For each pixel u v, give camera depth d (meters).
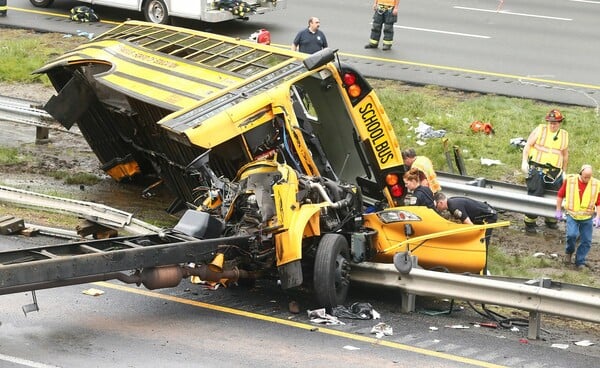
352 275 27.11
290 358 22.77
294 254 25.28
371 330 24.81
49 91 49.25
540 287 24.20
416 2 64.88
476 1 65.56
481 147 41.91
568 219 32.28
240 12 57.06
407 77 49.72
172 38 34.19
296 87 30.73
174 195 35.28
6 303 25.91
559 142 35.34
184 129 26.52
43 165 40.41
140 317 25.30
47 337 23.56
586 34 58.25
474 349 23.75
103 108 36.44
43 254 22.19
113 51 34.12
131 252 22.77
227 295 27.41
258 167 27.06
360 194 28.22
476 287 24.98
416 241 27.39
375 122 29.45
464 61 52.69
